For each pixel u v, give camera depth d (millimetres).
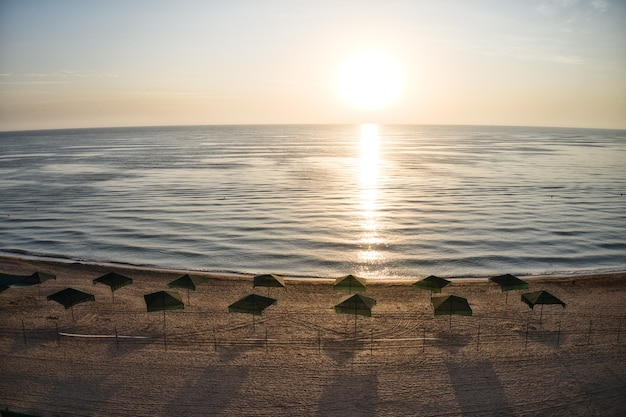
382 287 36188
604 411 20797
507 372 23781
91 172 118875
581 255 47156
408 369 24031
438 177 105750
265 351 25797
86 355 25297
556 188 88188
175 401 21297
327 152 190625
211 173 114250
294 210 68562
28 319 29844
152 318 30078
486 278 40594
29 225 60000
